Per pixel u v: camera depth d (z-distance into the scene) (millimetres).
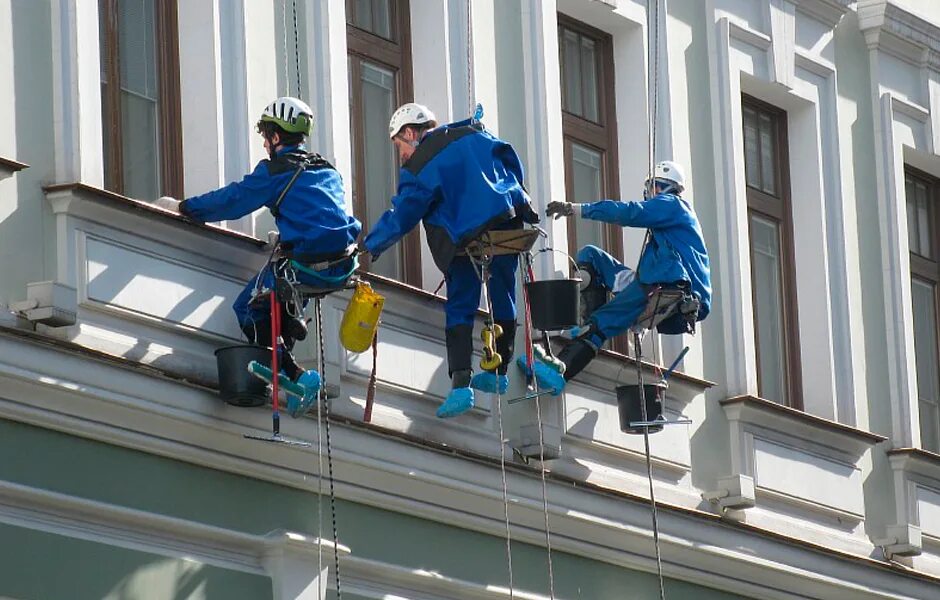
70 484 21344
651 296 26594
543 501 25891
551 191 27375
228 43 23891
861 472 31859
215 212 22453
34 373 20891
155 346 22344
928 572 32812
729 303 30125
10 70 21547
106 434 21656
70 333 21500
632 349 28562
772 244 31969
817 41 32656
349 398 24250
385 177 26219
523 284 25547
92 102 22109
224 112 23688
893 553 32219
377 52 26266
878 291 33156
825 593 30844
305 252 22484
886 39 33969
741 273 30250
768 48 31578
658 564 26000
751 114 31969
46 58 21922
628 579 27734
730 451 29734
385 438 24297
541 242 27172
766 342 31578
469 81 26688
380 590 24391
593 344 26500
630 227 28453
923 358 34531
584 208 26250
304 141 23188
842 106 33094
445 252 23906
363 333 23344
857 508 31547
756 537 29484
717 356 29938
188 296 22719
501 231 23859
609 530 27172
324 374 23250
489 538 25797
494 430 25984
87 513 21422
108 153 23000
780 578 29984
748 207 31609
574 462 26969
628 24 29453
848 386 31953
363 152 25906
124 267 22094
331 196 22688
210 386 22453
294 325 22781
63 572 21109
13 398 20875
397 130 24234
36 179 21594
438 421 25266
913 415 33000
